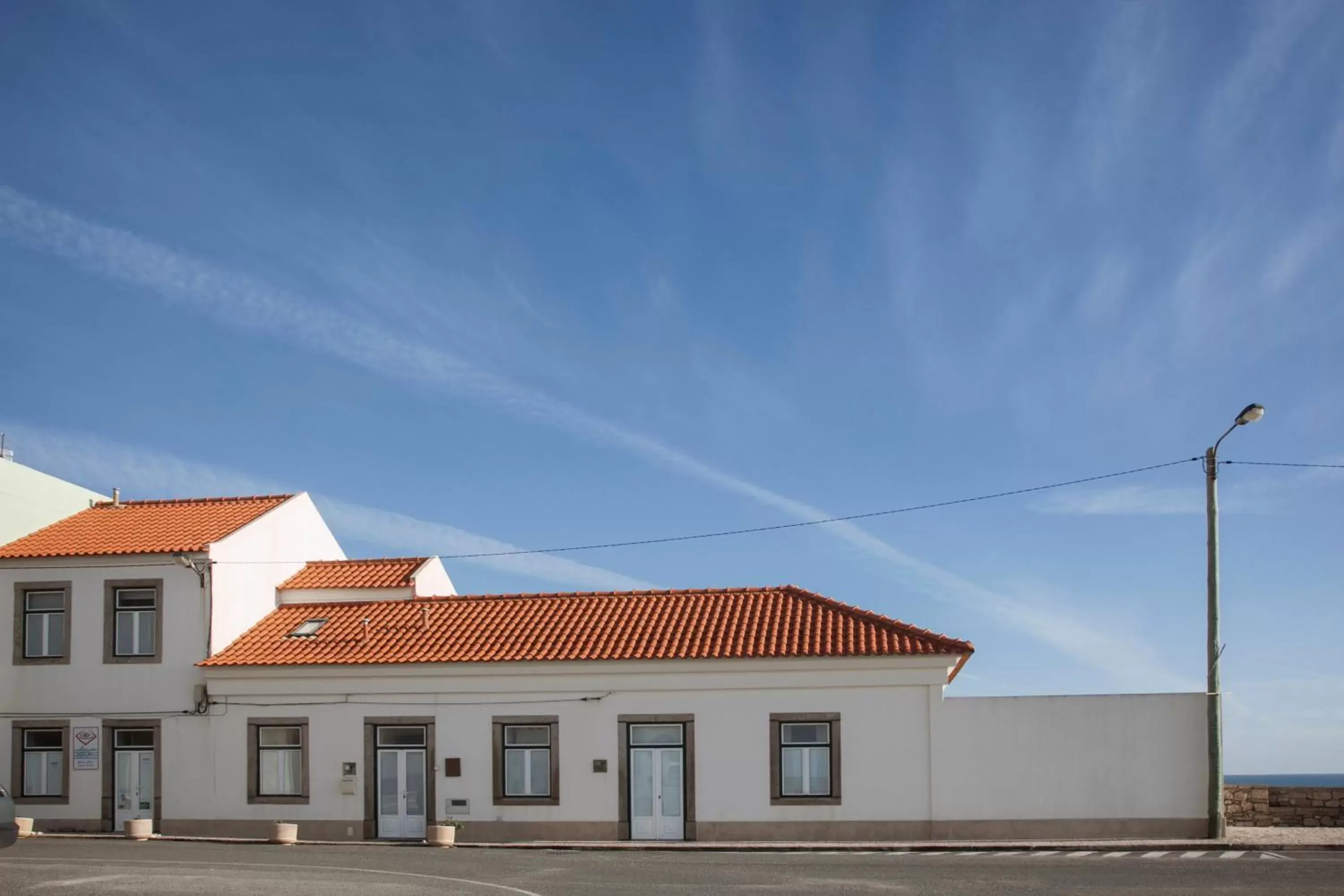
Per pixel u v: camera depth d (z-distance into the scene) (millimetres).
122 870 20734
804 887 18938
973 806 26969
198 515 33594
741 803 27594
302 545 35312
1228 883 18938
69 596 30641
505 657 28609
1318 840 25578
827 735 27719
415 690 29078
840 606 30016
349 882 19438
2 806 20359
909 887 18797
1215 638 26812
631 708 28281
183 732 29844
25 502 34375
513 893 18297
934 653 27234
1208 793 26453
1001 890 18453
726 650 28016
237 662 29547
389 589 33562
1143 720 26859
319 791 29094
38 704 30422
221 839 28344
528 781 28547
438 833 27422
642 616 30484
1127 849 24766
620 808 27938
